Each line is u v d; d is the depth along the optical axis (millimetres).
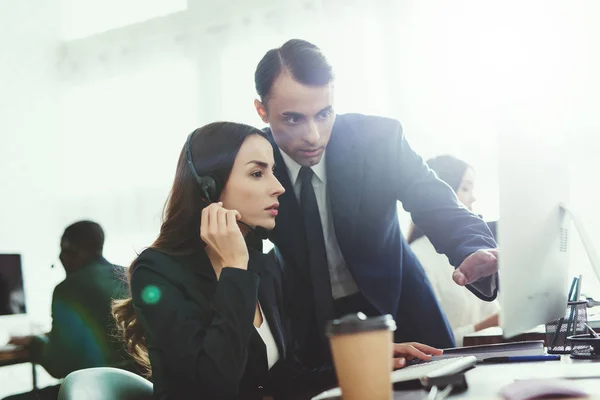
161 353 1186
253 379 1249
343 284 1745
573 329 1271
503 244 967
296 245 1667
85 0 4957
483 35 3678
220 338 1119
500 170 973
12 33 4961
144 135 4625
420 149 3754
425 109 3779
